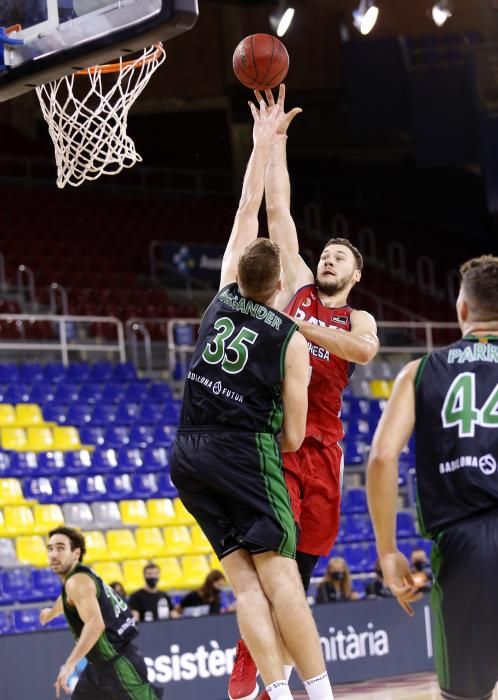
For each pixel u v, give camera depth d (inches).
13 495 529.0
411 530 586.2
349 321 200.4
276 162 211.2
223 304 177.0
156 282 812.0
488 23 830.5
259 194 197.8
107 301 742.5
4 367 619.5
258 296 173.8
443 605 147.5
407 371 154.8
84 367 639.1
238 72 202.1
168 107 916.0
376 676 449.4
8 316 581.9
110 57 207.5
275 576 165.6
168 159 946.1
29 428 576.1
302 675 162.7
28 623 466.9
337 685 437.1
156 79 869.8
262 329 171.3
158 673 398.9
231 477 167.6
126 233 852.6
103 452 577.9
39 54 215.8
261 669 160.6
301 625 162.7
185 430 173.3
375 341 189.9
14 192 856.3
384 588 484.4
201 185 950.4
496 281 154.3
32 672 375.2
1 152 874.1
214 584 449.1
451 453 149.3
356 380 705.6
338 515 197.3
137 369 687.1
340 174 1006.4
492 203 807.1
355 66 850.8
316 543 195.5
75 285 756.6
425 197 999.0
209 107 928.9
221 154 944.9
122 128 246.5
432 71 835.4
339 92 887.1
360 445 644.1
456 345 154.6
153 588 438.0
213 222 908.6
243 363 170.1
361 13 738.8
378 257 959.0
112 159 245.1
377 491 147.9
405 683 435.2
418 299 896.3
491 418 149.3
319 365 194.7
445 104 831.7
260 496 166.9
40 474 549.6
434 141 831.1
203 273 836.6
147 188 928.3
